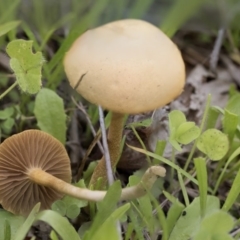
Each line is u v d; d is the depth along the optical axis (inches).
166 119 13.0
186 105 14.7
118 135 11.6
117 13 15.4
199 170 11.2
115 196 10.8
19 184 11.6
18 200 11.7
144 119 12.8
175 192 12.5
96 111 13.4
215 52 15.5
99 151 13.2
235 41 15.8
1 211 11.8
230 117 12.2
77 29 14.0
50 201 12.0
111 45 10.4
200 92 15.1
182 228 11.4
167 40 10.7
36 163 11.6
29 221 10.7
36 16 14.7
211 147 12.0
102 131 11.8
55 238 10.4
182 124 11.8
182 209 11.4
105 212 10.8
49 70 13.6
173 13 14.0
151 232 11.4
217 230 10.4
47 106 12.6
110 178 11.4
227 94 15.2
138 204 11.8
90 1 14.8
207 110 12.2
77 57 10.5
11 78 14.2
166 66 10.4
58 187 11.3
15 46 11.2
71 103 13.9
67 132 13.7
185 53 15.9
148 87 10.3
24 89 11.3
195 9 15.0
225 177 12.9
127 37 10.5
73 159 13.2
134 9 14.8
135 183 11.6
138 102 10.3
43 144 11.6
